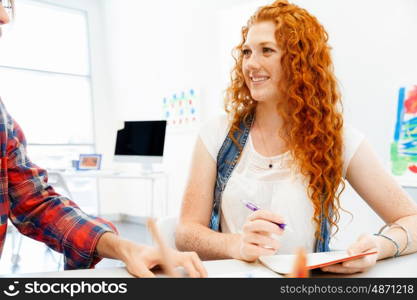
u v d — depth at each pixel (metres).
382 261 0.73
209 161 1.05
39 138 4.13
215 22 3.12
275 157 0.98
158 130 3.18
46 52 4.17
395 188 0.96
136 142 3.32
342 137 1.01
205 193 1.03
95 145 4.44
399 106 1.99
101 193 4.45
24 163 0.78
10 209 0.76
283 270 0.61
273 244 0.67
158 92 3.79
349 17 2.19
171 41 3.59
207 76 3.23
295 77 0.96
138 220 4.20
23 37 4.01
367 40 2.12
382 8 2.06
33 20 4.07
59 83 4.27
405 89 1.98
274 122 1.02
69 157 4.33
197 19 3.30
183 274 0.60
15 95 3.98
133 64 4.10
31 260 2.64
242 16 2.87
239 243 0.73
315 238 0.95
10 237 3.35
